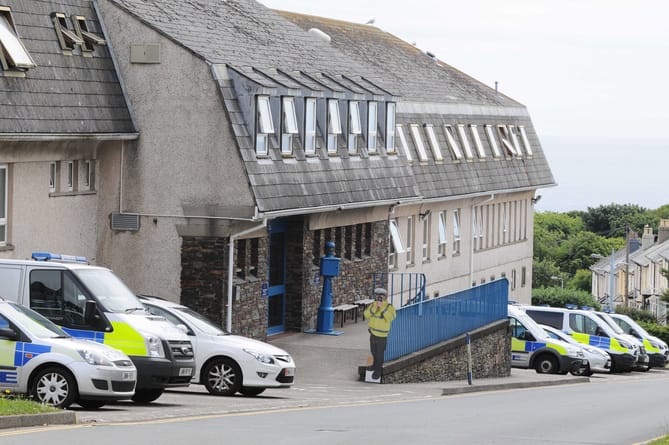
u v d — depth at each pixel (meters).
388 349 46.50
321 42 62.59
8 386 26.97
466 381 52.88
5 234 41.75
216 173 47.06
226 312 47.19
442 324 52.84
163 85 47.28
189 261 47.22
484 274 89.06
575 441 26.45
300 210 49.88
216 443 22.34
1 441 21.08
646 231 169.50
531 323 66.50
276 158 49.38
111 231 47.62
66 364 26.86
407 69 86.00
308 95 51.97
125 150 47.53
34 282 30.58
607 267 180.88
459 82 93.00
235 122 47.19
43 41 43.56
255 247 50.22
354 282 59.81
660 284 137.25
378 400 38.00
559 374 65.38
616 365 73.94
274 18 61.12
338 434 25.34
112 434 22.89
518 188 91.94
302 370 46.25
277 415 29.84
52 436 22.03
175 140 47.31
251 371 35.91
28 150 42.25
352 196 55.03
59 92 43.38
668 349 88.44
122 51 47.41
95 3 47.41
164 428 24.62
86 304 30.36
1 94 40.47
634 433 29.33
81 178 46.28
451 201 80.38
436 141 78.69
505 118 94.25
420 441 24.78
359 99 57.25
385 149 60.28
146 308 33.50
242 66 49.56
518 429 29.03
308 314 55.06
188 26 50.41
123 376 27.62
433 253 77.50
